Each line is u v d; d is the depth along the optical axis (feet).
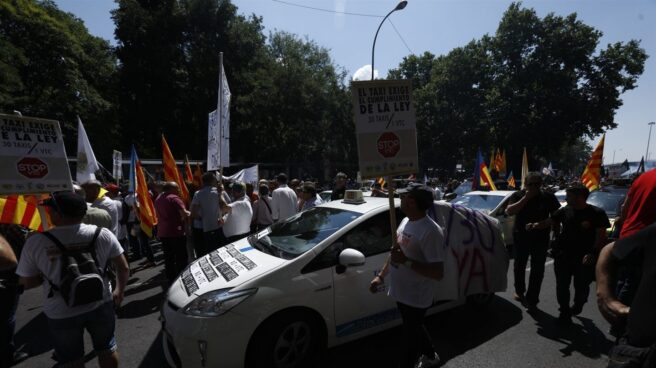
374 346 11.67
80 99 67.36
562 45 95.91
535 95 95.20
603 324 13.30
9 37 56.54
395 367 10.37
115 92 82.69
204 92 86.99
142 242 26.08
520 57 102.27
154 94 84.53
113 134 77.77
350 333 10.75
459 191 46.62
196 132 93.04
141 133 90.38
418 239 8.56
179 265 18.03
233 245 13.17
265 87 91.35
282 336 9.74
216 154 24.86
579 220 12.79
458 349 11.49
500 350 11.40
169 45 83.25
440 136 108.88
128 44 83.46
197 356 8.92
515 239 15.19
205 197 18.10
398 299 8.98
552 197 14.38
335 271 10.55
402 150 9.83
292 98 93.30
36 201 12.91
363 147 9.46
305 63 107.96
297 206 21.58
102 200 18.03
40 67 61.82
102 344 8.20
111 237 8.45
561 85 95.81
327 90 107.04
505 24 101.40
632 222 7.66
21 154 9.34
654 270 4.65
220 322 8.95
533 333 12.57
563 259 13.05
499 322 13.50
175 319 9.46
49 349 12.44
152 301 16.72
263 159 100.83
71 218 7.86
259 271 9.96
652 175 7.47
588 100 97.30
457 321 13.62
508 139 98.22
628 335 4.86
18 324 14.60
